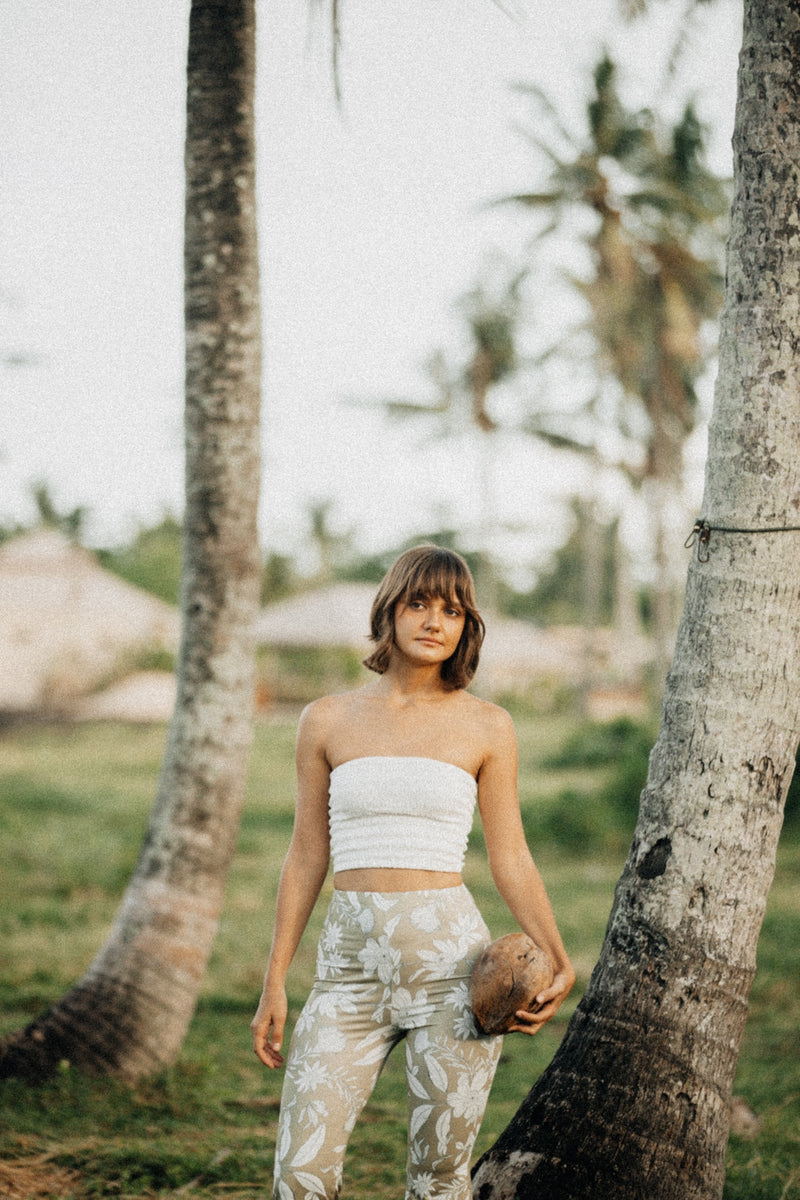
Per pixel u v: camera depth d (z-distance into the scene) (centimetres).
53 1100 462
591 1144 297
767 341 310
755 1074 551
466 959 260
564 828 1459
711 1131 298
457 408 3303
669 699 318
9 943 834
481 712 279
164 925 511
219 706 521
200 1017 654
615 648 5169
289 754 2723
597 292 2405
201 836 519
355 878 266
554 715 4719
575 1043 313
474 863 1270
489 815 279
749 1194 379
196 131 518
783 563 308
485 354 3206
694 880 304
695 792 307
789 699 307
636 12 554
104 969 511
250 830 1530
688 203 2314
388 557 6444
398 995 259
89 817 1564
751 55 318
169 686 3453
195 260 520
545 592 6681
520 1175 300
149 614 3625
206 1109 473
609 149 2331
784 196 311
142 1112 458
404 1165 414
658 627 2561
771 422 309
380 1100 512
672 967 302
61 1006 506
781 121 312
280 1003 274
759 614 307
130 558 5034
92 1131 436
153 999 504
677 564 3078
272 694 4494
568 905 1037
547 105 2312
